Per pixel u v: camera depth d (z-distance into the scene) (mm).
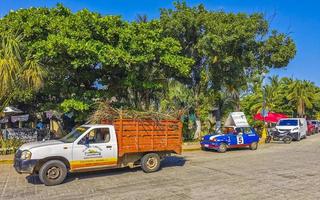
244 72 29516
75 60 17250
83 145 12195
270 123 40406
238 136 22594
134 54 18875
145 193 10133
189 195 9859
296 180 12023
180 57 20750
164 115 14359
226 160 17500
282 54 27953
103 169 12898
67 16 19953
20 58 17078
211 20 26516
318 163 16281
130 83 20094
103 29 18531
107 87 21516
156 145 13984
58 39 16734
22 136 20594
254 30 26875
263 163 16312
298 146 26500
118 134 13086
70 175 13125
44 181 11273
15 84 16641
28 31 18438
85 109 19344
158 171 14008
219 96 31281
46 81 20609
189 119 28812
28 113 29547
